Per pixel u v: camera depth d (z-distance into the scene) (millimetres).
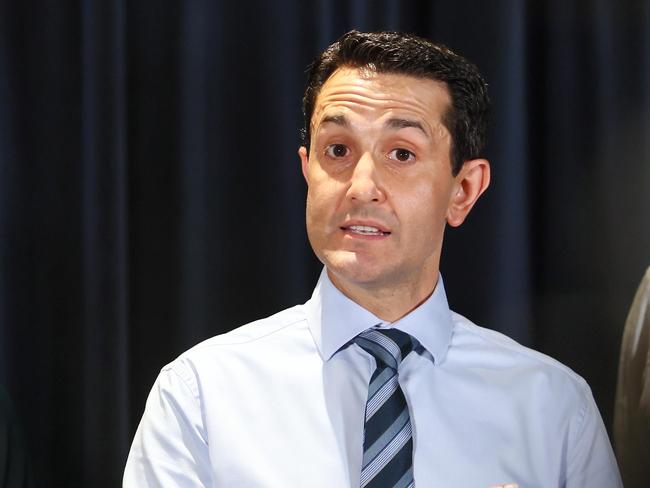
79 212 4570
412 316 3543
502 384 3633
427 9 4840
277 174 4758
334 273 3391
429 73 3381
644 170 4770
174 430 3406
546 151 4828
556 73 4824
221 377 3504
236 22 4711
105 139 4547
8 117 4562
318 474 3338
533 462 3537
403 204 3252
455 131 3445
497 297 4781
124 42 4586
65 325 4574
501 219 4762
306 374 3525
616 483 3660
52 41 4578
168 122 4668
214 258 4715
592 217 4793
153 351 4684
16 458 4328
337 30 4770
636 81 4773
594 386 4758
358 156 3287
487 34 4758
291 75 4754
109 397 4547
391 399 3381
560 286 4797
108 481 4551
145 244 4676
